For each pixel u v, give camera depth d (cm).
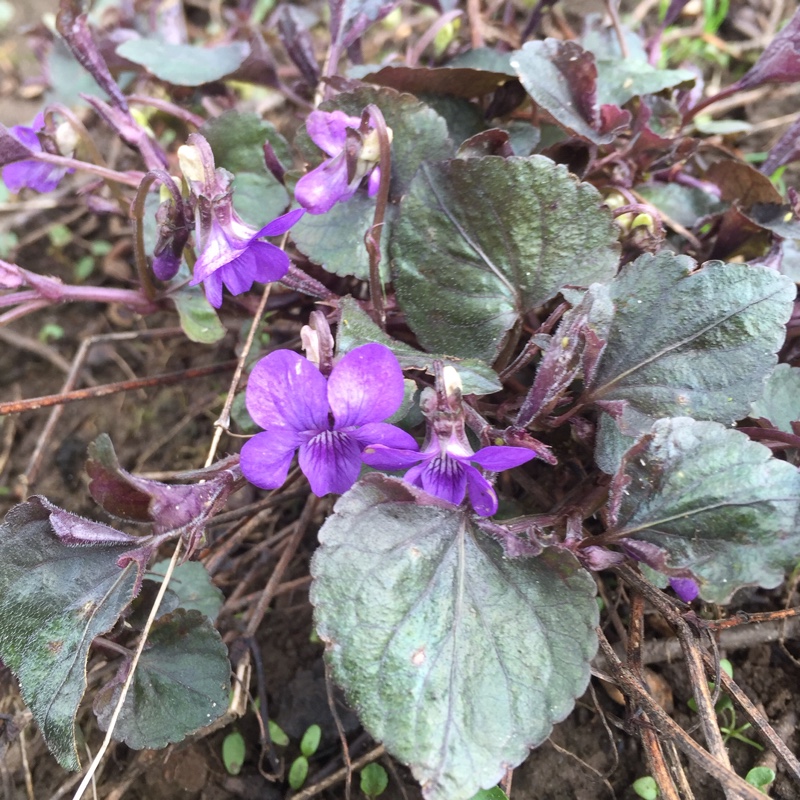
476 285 10
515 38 16
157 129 17
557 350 8
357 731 11
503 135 10
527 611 8
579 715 10
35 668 8
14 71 21
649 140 11
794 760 8
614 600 11
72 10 11
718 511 8
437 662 8
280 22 14
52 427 14
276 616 12
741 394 8
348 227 11
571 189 9
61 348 16
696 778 10
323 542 8
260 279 9
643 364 9
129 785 11
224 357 15
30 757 11
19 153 11
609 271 9
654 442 8
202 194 9
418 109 11
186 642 9
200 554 11
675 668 11
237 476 9
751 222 11
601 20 16
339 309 9
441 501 8
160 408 15
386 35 19
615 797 10
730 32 19
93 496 8
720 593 7
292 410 8
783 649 10
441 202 10
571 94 11
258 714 10
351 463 8
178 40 17
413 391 9
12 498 14
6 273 11
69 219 18
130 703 9
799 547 7
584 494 10
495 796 9
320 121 10
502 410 10
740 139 17
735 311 8
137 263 11
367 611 8
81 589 8
